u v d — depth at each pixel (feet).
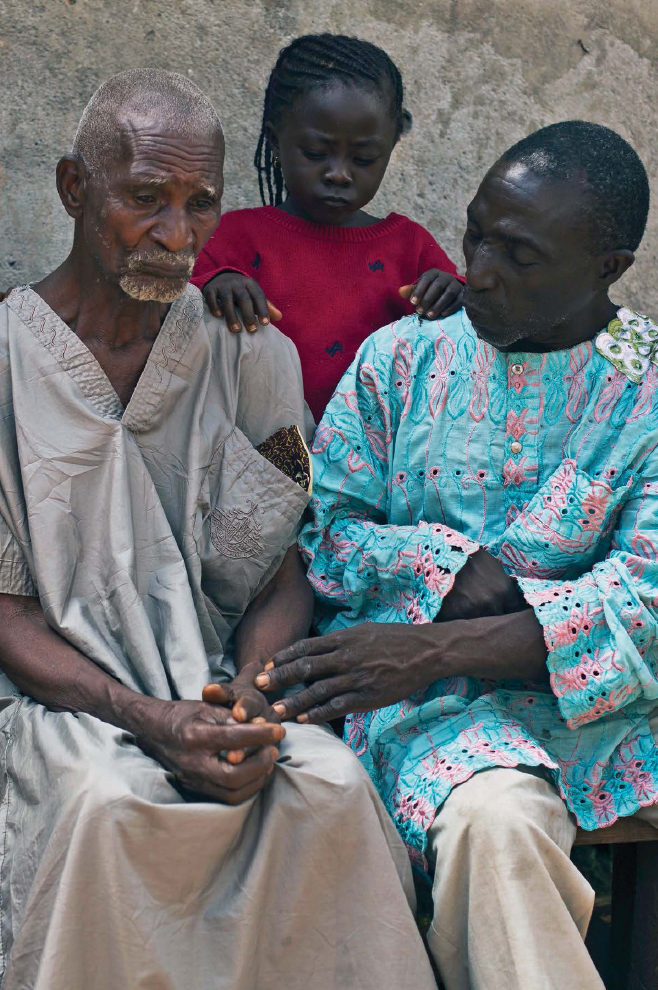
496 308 7.23
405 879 6.45
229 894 5.99
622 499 7.39
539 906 6.09
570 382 7.57
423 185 10.53
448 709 7.16
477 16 10.45
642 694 7.11
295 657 6.82
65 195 6.81
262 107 9.91
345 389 7.94
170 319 7.11
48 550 6.64
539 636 6.90
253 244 9.05
